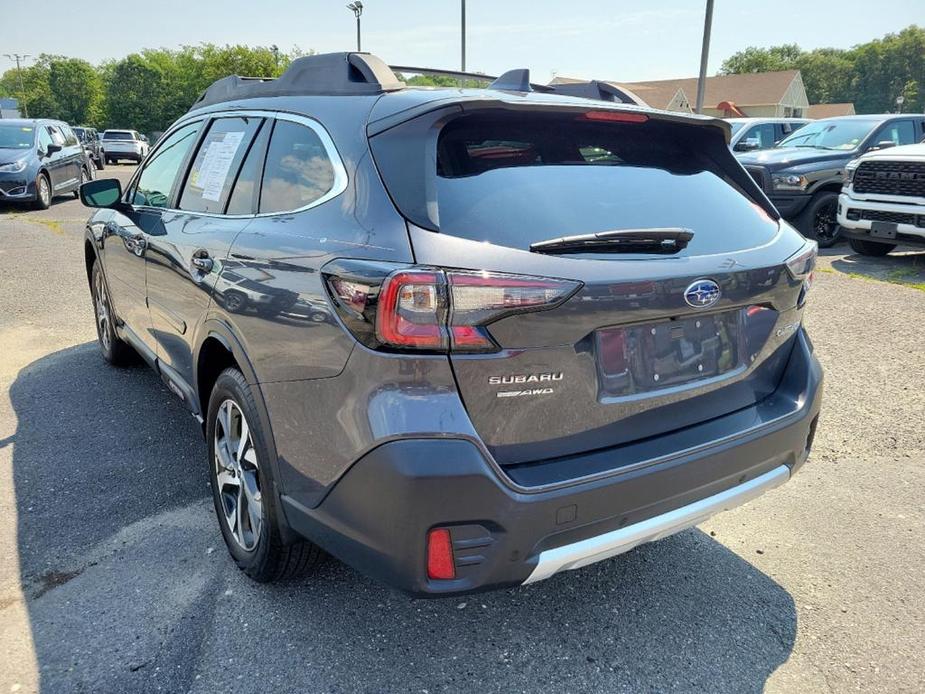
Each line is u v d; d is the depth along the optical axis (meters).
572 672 2.40
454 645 2.52
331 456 2.10
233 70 58.38
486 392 1.97
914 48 108.81
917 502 3.51
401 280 1.92
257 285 2.43
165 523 3.21
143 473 3.67
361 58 2.60
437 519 1.93
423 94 2.35
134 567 2.89
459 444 1.93
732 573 2.97
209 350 2.98
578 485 2.06
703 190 2.59
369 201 2.16
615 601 2.78
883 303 7.19
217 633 2.52
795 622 2.67
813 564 3.03
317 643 2.49
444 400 1.93
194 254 2.99
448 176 2.13
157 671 2.34
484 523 1.97
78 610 2.62
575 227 2.15
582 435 2.16
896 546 3.15
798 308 2.69
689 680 2.38
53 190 15.60
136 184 4.35
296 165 2.59
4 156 14.54
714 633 2.61
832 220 10.80
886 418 4.44
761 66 112.44
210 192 3.18
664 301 2.17
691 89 62.22
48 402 4.58
